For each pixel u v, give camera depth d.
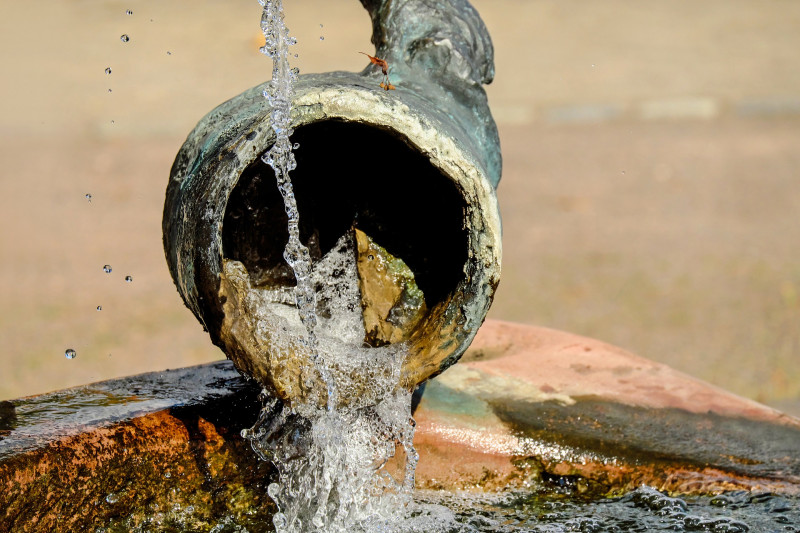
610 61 21.03
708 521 3.86
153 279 10.64
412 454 3.85
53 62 20.52
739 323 9.20
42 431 3.55
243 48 21.09
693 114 17.95
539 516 3.97
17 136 16.44
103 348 8.63
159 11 24.66
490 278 3.39
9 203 13.28
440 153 3.28
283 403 3.52
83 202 13.34
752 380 7.81
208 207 3.19
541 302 9.78
